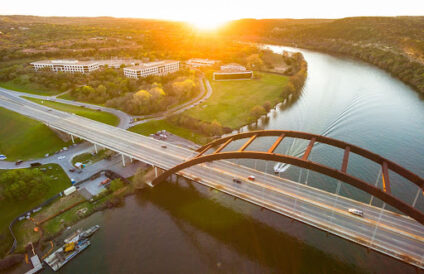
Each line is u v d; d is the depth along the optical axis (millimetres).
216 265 69125
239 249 73312
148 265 69750
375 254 70688
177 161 103500
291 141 135125
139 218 84812
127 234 79062
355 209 74062
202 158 85312
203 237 77375
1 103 164875
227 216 84812
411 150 128000
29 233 79250
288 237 76500
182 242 75938
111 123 150875
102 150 124250
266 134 92812
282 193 82188
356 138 139500
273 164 113188
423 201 93250
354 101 194875
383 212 74188
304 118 166250
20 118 143250
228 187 84812
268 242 75125
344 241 74750
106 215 86188
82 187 98750
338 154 122750
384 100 196250
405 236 65438
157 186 99500
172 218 84500
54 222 83250
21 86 198250
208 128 140250
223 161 102688
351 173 108562
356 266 67688
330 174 66688
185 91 194125
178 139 135000
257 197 79812
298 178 103562
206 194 95250
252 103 188125
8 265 69062
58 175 105000
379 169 111625
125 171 108000
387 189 61094
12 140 125938
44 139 128750
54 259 70938
